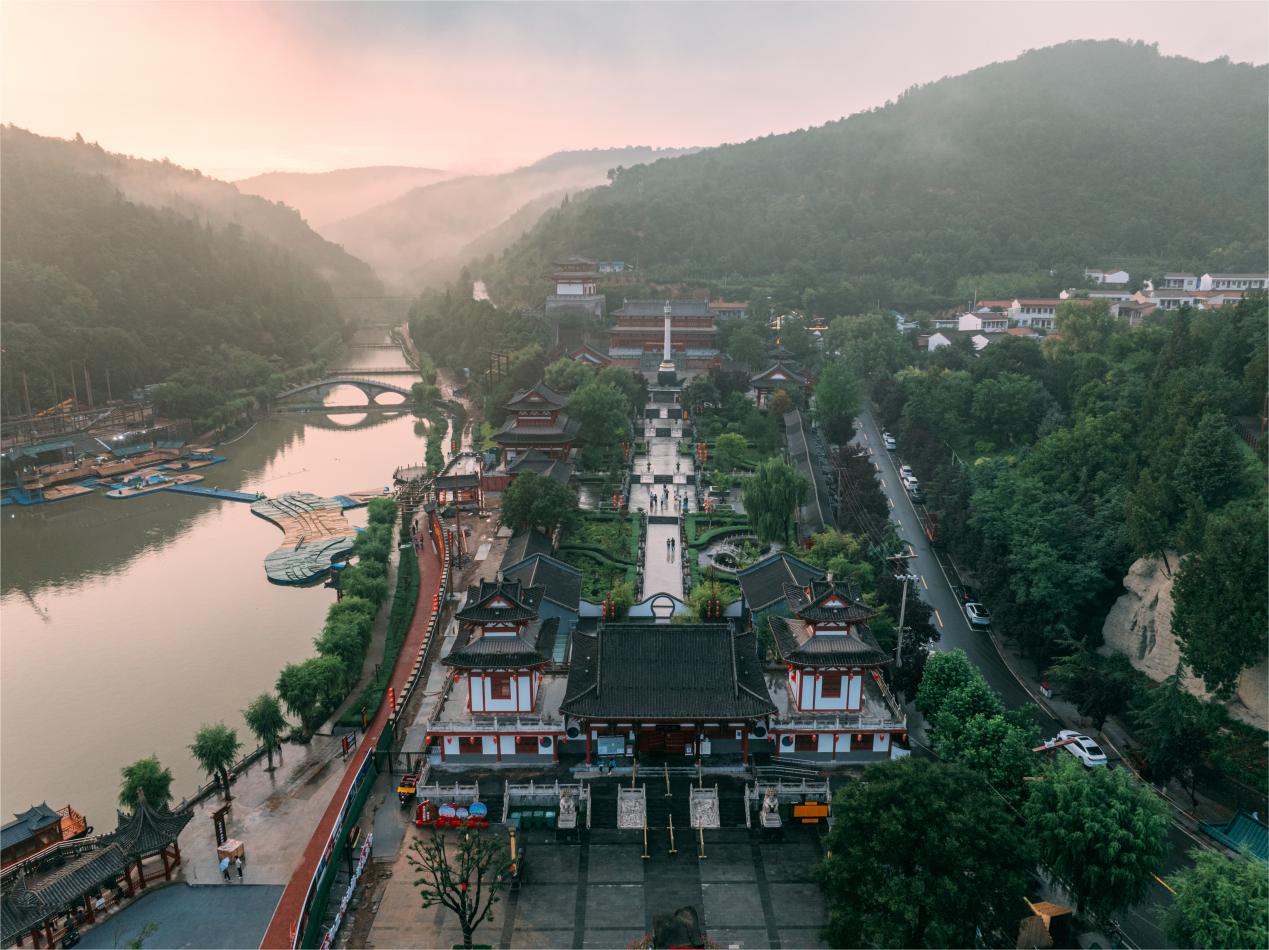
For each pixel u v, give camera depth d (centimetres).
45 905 6431
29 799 8988
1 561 16225
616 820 7631
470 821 7600
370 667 11269
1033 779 6719
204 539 17350
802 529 14012
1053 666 10325
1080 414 14275
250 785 8825
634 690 7925
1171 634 9550
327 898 6875
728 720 7862
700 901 6794
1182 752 7862
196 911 6956
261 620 13400
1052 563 10381
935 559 13388
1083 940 6406
